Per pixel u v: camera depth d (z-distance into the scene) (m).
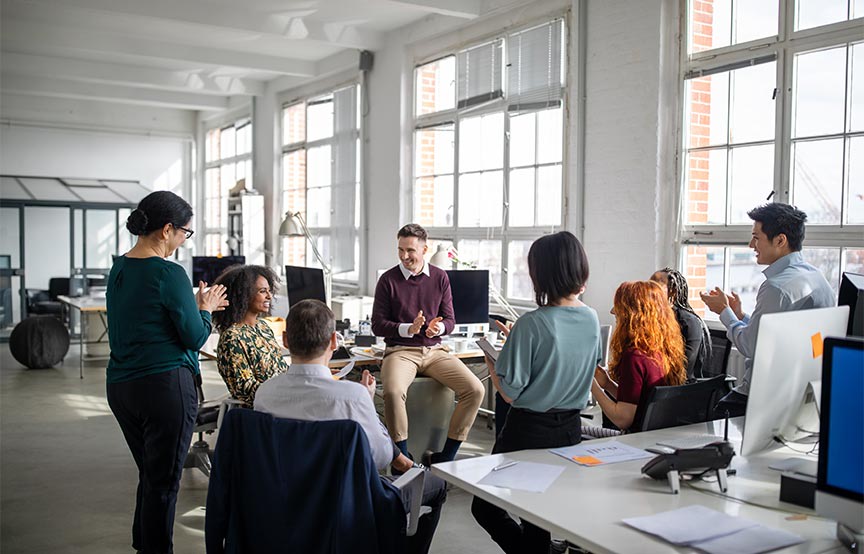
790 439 1.90
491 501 1.74
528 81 5.23
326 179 8.09
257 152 9.61
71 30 6.91
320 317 2.02
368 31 6.71
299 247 8.70
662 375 2.45
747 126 3.86
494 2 5.36
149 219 2.61
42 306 9.30
